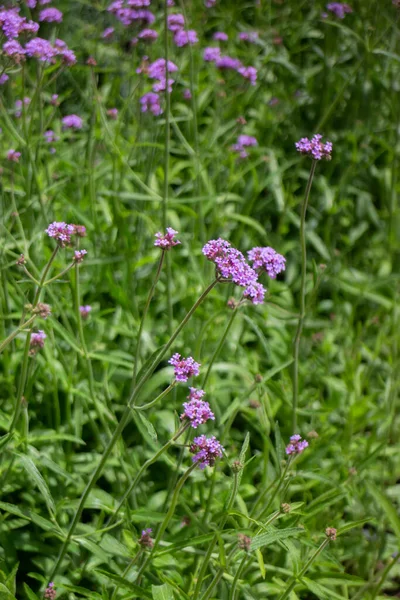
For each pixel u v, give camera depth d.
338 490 3.35
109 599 2.94
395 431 4.53
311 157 3.16
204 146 5.40
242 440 4.24
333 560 3.18
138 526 3.57
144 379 2.68
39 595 3.06
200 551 3.18
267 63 6.12
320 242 5.25
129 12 4.76
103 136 4.79
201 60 6.07
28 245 3.78
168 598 2.59
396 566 3.81
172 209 5.25
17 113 4.80
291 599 3.16
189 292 4.55
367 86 6.01
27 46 3.86
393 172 5.62
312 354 4.86
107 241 4.55
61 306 4.22
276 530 2.50
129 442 4.01
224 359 4.38
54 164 4.91
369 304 5.45
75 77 5.73
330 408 3.93
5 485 3.34
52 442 3.65
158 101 4.73
